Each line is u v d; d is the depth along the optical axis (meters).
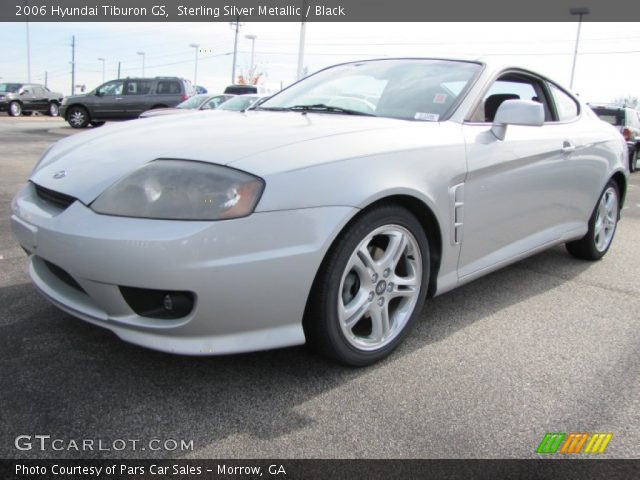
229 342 2.04
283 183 2.00
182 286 1.89
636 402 2.22
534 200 3.21
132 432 1.89
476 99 2.90
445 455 1.85
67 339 2.51
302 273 2.05
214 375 2.28
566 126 3.63
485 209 2.81
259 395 2.15
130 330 2.05
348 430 1.96
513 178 2.96
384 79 3.18
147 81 18.80
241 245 1.93
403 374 2.37
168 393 2.13
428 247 2.55
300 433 1.93
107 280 1.95
